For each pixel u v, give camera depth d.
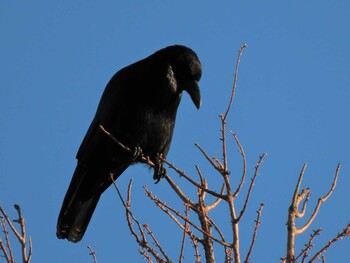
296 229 6.66
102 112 11.79
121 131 11.63
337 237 6.58
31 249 6.33
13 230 6.36
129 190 7.42
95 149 11.69
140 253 7.18
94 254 7.66
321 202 7.07
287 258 6.36
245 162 6.75
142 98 11.70
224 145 6.72
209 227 7.32
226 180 6.66
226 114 6.91
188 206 7.48
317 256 6.46
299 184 6.84
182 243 7.08
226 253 6.71
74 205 11.84
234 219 6.45
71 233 11.77
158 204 7.07
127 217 7.23
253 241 6.62
